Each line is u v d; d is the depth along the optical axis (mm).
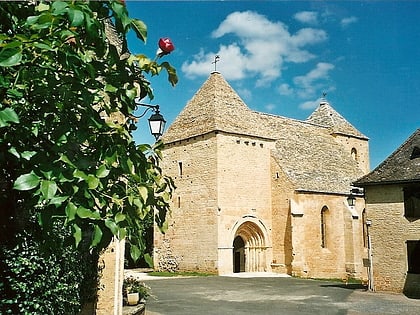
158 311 15195
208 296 19609
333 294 20812
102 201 2842
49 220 2680
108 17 2855
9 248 4188
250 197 33812
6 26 3107
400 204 21250
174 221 34906
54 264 5301
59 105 3055
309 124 44594
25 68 2859
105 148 3043
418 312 15820
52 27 2607
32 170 2639
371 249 22125
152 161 3582
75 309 6551
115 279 9883
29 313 4812
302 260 32875
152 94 3547
